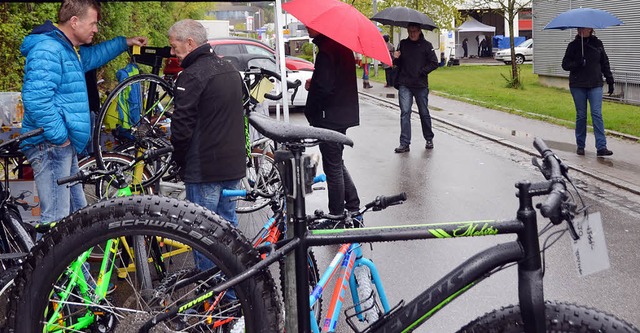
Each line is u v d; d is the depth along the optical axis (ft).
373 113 59.88
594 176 31.73
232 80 15.79
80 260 9.93
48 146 16.53
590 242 8.39
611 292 18.08
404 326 9.16
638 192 28.66
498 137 43.60
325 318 11.32
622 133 42.60
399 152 39.52
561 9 76.48
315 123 24.02
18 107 20.61
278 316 9.25
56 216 16.83
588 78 35.63
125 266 12.44
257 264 8.92
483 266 8.80
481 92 76.84
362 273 11.84
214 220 9.16
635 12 60.49
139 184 18.31
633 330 8.49
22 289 9.23
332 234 9.13
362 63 86.89
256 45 55.62
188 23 15.58
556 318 8.66
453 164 35.88
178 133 15.26
